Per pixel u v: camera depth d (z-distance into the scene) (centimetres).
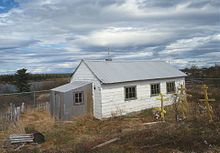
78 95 2089
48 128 1758
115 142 1293
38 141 1460
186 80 3775
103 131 1641
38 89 3859
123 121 1911
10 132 1634
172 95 2283
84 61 2227
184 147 1134
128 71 2355
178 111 1895
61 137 1535
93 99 2148
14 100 2981
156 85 2433
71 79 2431
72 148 1272
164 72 2580
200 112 1803
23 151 1278
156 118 1931
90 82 2170
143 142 1232
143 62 2680
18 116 1952
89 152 1168
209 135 1238
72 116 2048
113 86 2130
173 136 1246
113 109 2128
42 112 2356
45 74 5778
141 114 2177
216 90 2884
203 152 1071
